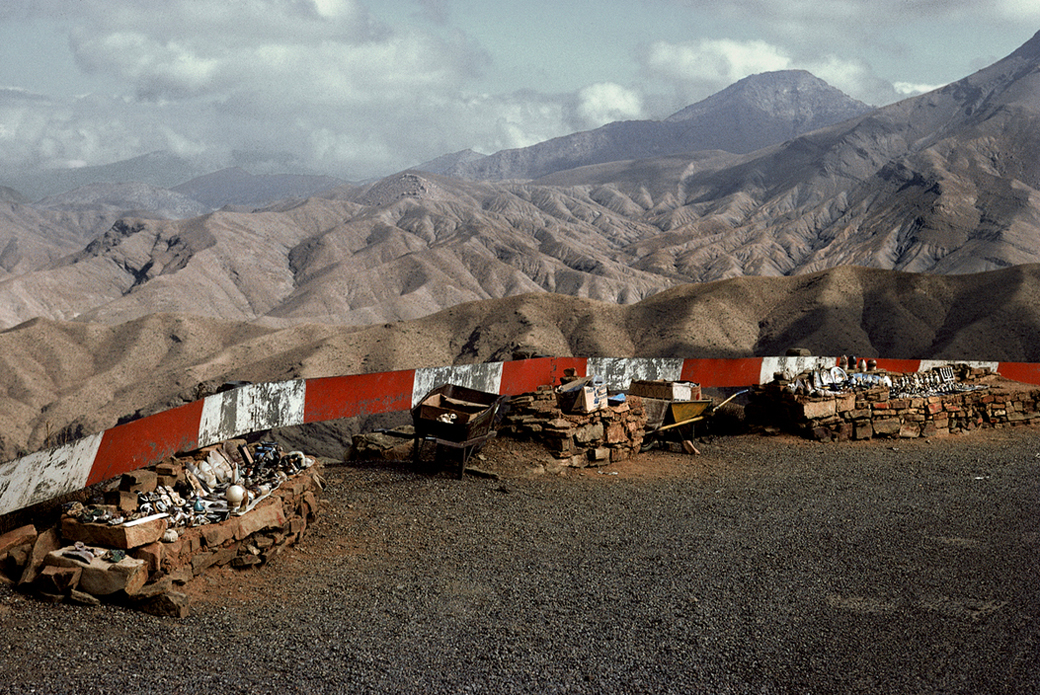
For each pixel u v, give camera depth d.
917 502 10.11
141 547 6.42
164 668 5.24
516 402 12.86
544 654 5.76
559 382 14.83
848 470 11.88
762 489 10.73
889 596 7.00
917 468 12.02
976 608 6.74
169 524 6.87
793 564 7.78
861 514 9.56
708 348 151.38
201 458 8.28
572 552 8.03
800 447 13.54
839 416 14.31
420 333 154.62
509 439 12.30
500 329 154.50
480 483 10.56
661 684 5.41
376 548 8.01
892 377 15.69
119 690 4.94
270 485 8.20
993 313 157.50
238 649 5.58
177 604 6.05
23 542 6.68
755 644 6.03
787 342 157.25
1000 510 9.74
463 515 9.17
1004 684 5.50
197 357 172.12
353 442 12.81
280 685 5.14
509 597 6.81
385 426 103.81
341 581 7.08
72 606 6.00
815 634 6.21
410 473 10.94
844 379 15.06
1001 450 13.36
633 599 6.83
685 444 13.14
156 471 7.46
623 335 158.25
